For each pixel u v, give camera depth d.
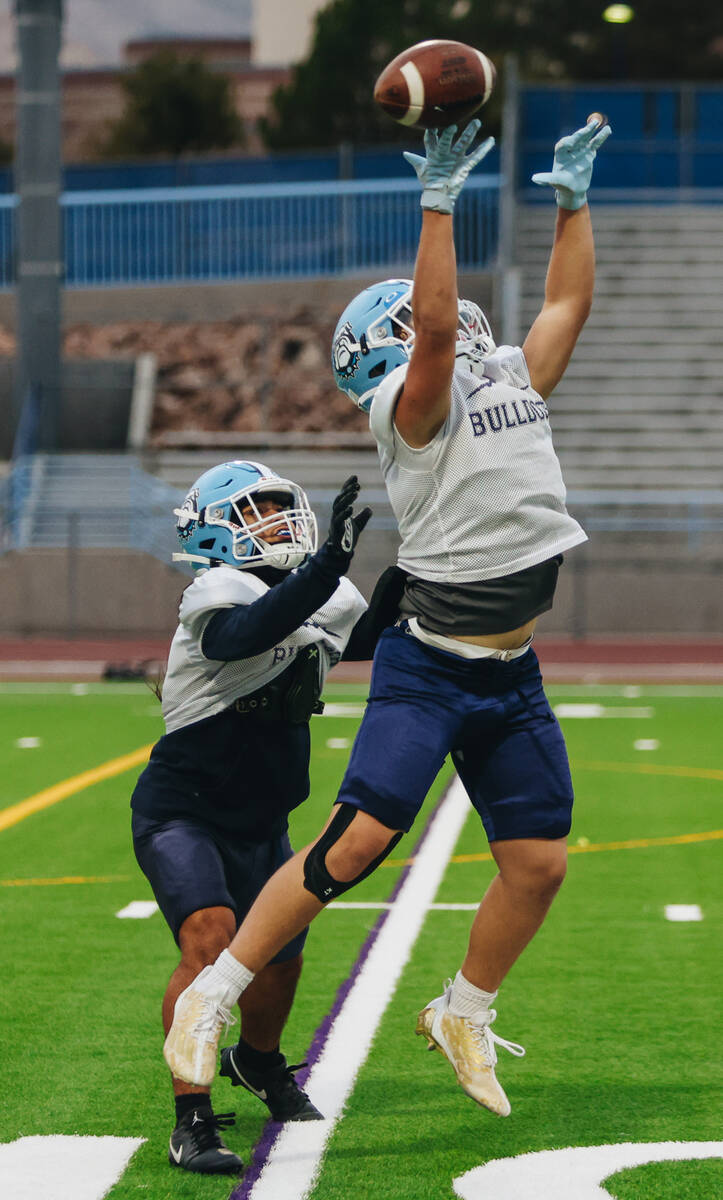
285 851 14.26
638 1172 12.59
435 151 12.02
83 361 91.56
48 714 49.12
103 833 28.94
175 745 13.68
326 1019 17.06
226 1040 16.44
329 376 92.12
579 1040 16.41
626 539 72.44
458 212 89.88
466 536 12.62
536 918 13.20
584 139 13.92
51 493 79.38
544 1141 13.37
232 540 13.44
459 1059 13.33
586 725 45.81
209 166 99.38
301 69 141.00
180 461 83.19
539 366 13.85
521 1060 15.74
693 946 20.47
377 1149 13.20
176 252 96.50
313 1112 14.05
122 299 97.12
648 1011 17.48
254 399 91.62
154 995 18.30
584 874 25.08
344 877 12.44
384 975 18.89
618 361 83.12
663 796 32.81
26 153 81.69
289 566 13.69
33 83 81.00
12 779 35.47
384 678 12.89
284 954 13.53
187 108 150.00
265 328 91.25
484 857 26.42
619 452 79.06
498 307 87.56
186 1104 12.86
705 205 93.88
